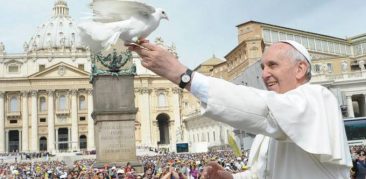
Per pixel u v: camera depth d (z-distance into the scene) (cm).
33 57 11725
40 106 11381
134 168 2328
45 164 5553
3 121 11112
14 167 4878
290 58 267
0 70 11456
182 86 228
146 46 227
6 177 3541
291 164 253
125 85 2572
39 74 11319
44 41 15400
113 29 220
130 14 225
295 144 253
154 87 12056
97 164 2466
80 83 11519
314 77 6594
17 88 11238
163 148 10825
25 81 11300
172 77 226
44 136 11275
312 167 248
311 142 229
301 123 229
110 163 2480
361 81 6400
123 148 2512
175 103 12025
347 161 249
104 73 2553
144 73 12044
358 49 10569
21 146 11162
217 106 221
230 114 222
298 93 245
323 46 10144
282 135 235
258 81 4453
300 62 267
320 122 235
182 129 11700
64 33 15600
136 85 11912
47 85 11369
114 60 2573
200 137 10250
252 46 8738
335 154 240
